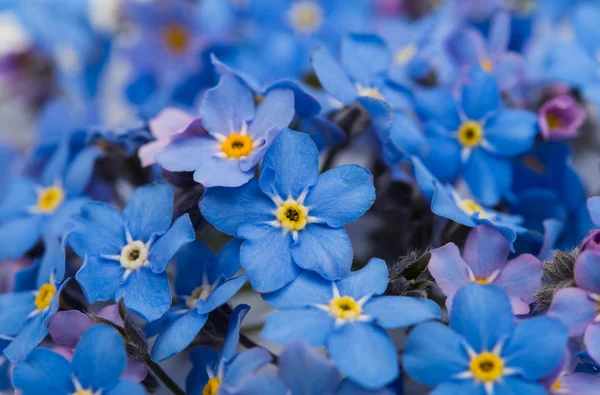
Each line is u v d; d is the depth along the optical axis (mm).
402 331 81
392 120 78
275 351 82
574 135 86
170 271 83
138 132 82
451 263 75
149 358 74
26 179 89
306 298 72
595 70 86
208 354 76
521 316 74
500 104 86
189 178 78
